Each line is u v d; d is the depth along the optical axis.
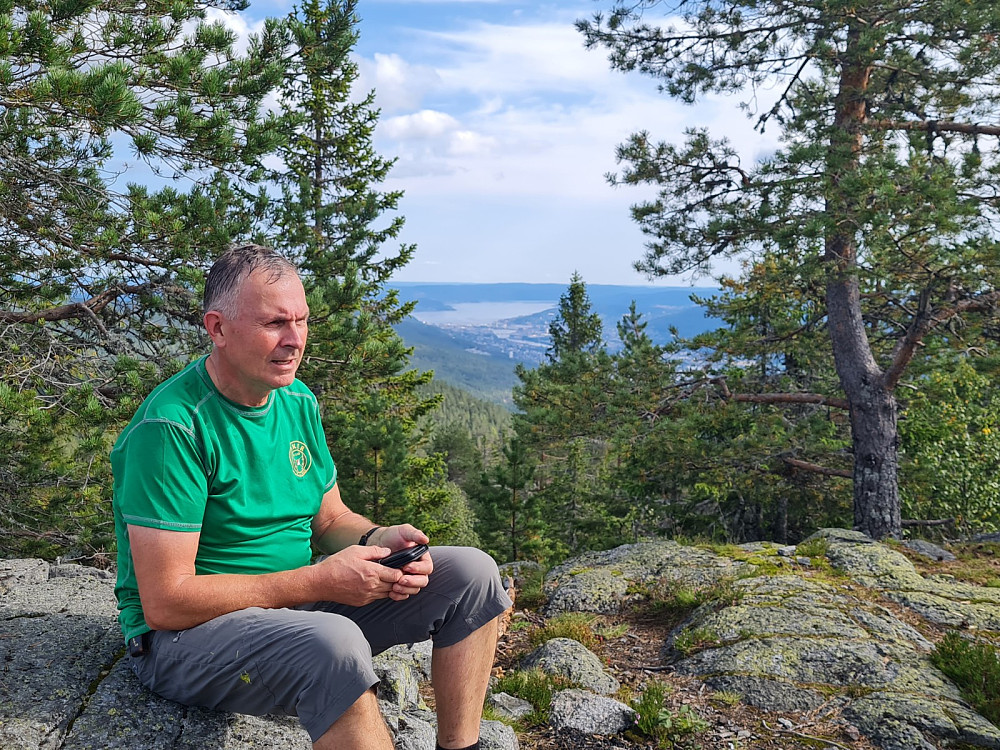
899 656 5.08
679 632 6.07
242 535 2.06
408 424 18.33
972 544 8.91
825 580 6.95
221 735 2.10
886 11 11.66
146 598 1.87
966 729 4.08
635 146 13.85
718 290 16.28
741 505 18.59
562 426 14.24
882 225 10.35
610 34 14.06
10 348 7.52
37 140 6.55
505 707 4.65
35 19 5.61
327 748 1.77
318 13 13.19
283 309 1.95
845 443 14.92
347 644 1.79
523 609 7.23
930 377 14.05
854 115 12.37
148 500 1.86
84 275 7.58
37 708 2.04
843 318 12.71
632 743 4.22
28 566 3.43
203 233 7.42
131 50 6.59
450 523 19.50
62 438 7.96
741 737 4.23
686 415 14.06
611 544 22.48
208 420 1.98
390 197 18.16
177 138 6.73
